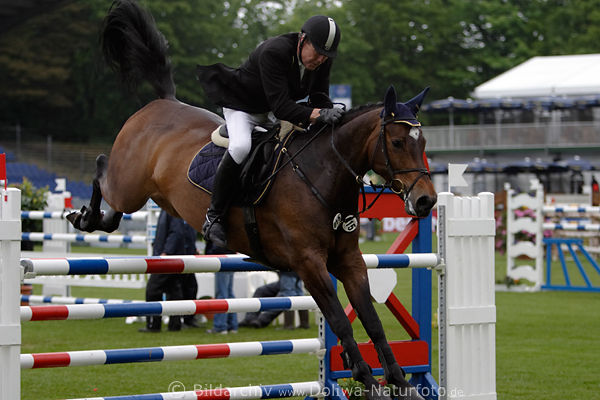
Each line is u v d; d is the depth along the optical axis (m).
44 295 18.59
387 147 6.78
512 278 23.02
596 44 74.69
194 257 7.76
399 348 8.41
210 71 7.80
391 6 77.12
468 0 82.56
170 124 8.44
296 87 7.46
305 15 75.44
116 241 16.20
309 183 7.05
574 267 29.45
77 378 11.02
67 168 57.50
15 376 6.46
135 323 16.56
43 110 67.75
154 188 8.41
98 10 65.69
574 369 11.66
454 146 53.66
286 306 8.17
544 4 82.94
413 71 76.06
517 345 13.79
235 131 7.49
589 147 50.25
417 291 8.63
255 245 7.38
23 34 64.62
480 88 52.84
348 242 7.20
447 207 8.12
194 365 12.14
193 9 67.88
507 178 50.50
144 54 9.12
